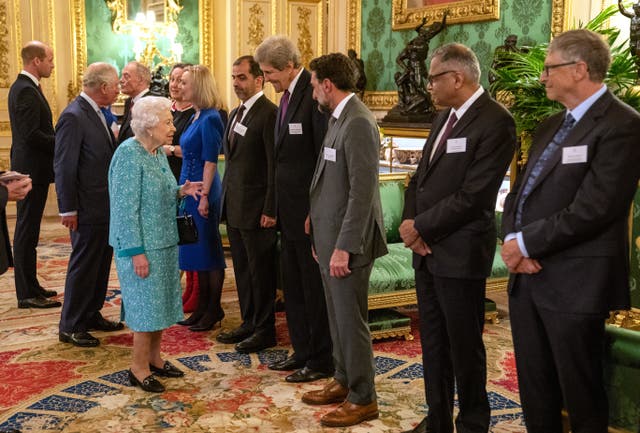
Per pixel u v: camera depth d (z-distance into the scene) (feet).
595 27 16.34
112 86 14.05
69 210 13.73
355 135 9.82
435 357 9.52
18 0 27.61
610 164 7.18
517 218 8.13
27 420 10.82
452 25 25.21
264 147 13.19
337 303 10.32
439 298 9.16
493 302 15.90
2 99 27.84
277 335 14.90
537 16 22.08
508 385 12.35
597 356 7.75
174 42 30.73
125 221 11.19
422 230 8.91
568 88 7.52
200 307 15.55
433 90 8.89
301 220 11.93
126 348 14.15
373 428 10.57
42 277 19.53
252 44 30.58
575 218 7.29
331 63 10.05
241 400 11.61
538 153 8.05
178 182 15.65
